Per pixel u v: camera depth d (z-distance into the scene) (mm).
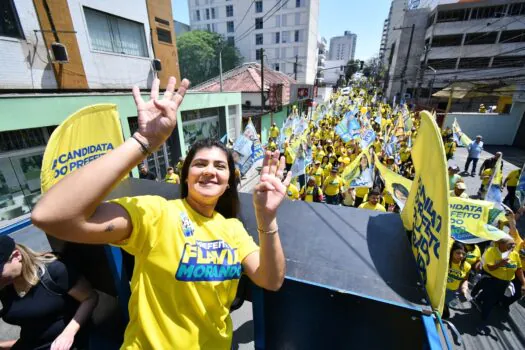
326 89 44281
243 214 2297
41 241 2707
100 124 2648
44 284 1796
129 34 9766
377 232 2043
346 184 6391
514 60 32656
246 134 8867
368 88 64375
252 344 3555
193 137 12328
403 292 1500
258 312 1928
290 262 1759
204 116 12969
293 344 1922
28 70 6836
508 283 3998
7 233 2783
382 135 12945
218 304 1229
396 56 42188
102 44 8836
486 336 4125
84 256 2354
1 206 6234
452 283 4188
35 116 6137
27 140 6500
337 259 1770
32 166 6676
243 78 21516
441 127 19781
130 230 1078
